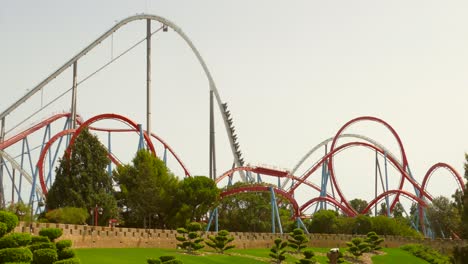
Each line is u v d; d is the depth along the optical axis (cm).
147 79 18075
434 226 19362
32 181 15662
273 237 14988
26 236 6462
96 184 15150
